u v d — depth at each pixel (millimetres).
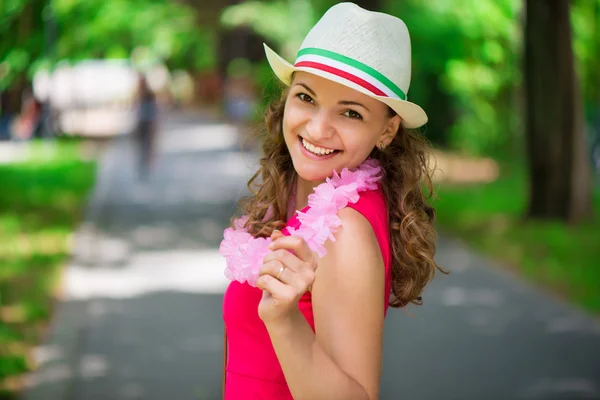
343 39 1921
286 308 1719
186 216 14180
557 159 13359
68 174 19453
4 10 12789
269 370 2035
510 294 8930
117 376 6098
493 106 20453
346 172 1987
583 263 10344
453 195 16906
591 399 5781
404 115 1972
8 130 27516
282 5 35938
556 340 7223
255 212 2369
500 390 5941
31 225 12742
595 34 15953
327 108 1968
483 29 16422
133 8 26391
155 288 8914
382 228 1956
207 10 51000
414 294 2182
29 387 5691
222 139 31703
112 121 36594
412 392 5887
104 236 12188
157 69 39062
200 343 6973
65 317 7559
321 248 1815
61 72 31062
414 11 17375
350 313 1823
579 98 13461
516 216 14109
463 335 7367
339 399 1734
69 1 16875
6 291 8398
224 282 9273
